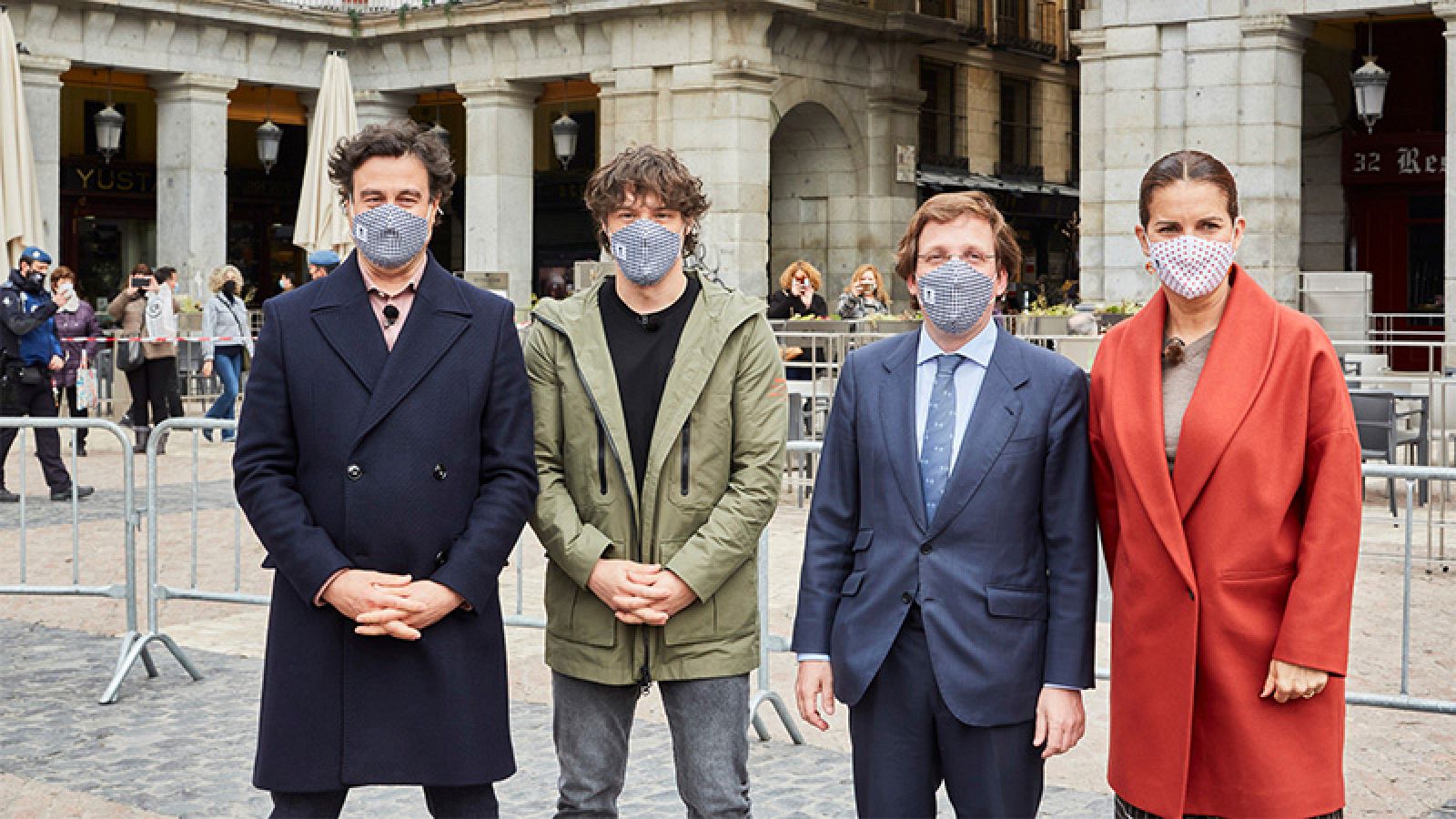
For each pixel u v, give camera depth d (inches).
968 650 154.6
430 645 164.9
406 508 164.2
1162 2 817.5
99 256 1258.0
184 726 279.0
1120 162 834.2
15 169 885.8
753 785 245.1
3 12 887.1
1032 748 158.2
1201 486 147.7
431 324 167.9
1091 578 157.2
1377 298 992.2
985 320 160.4
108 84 1074.1
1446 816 227.8
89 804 235.3
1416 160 965.8
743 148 1010.1
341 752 165.0
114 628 362.3
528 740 268.7
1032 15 1342.3
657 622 167.6
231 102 1198.3
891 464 159.3
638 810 231.8
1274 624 146.9
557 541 170.7
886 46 1143.6
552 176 1283.2
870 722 159.9
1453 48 756.6
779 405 176.6
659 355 174.4
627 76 1040.8
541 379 176.2
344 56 1168.2
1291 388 147.9
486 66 1117.7
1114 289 839.1
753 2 999.0
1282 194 803.4
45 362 554.3
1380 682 299.9
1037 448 156.9
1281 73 800.3
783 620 358.3
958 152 1274.6
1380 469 255.3
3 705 293.6
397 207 165.0
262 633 355.3
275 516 163.8
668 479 172.4
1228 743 146.9
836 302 1155.9
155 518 313.3
